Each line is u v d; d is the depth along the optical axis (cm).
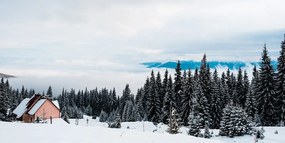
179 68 7388
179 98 7194
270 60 5756
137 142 1228
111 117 9988
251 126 4094
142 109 8644
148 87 9406
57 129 1478
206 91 6681
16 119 6059
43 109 5791
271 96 5603
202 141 1365
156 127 5816
